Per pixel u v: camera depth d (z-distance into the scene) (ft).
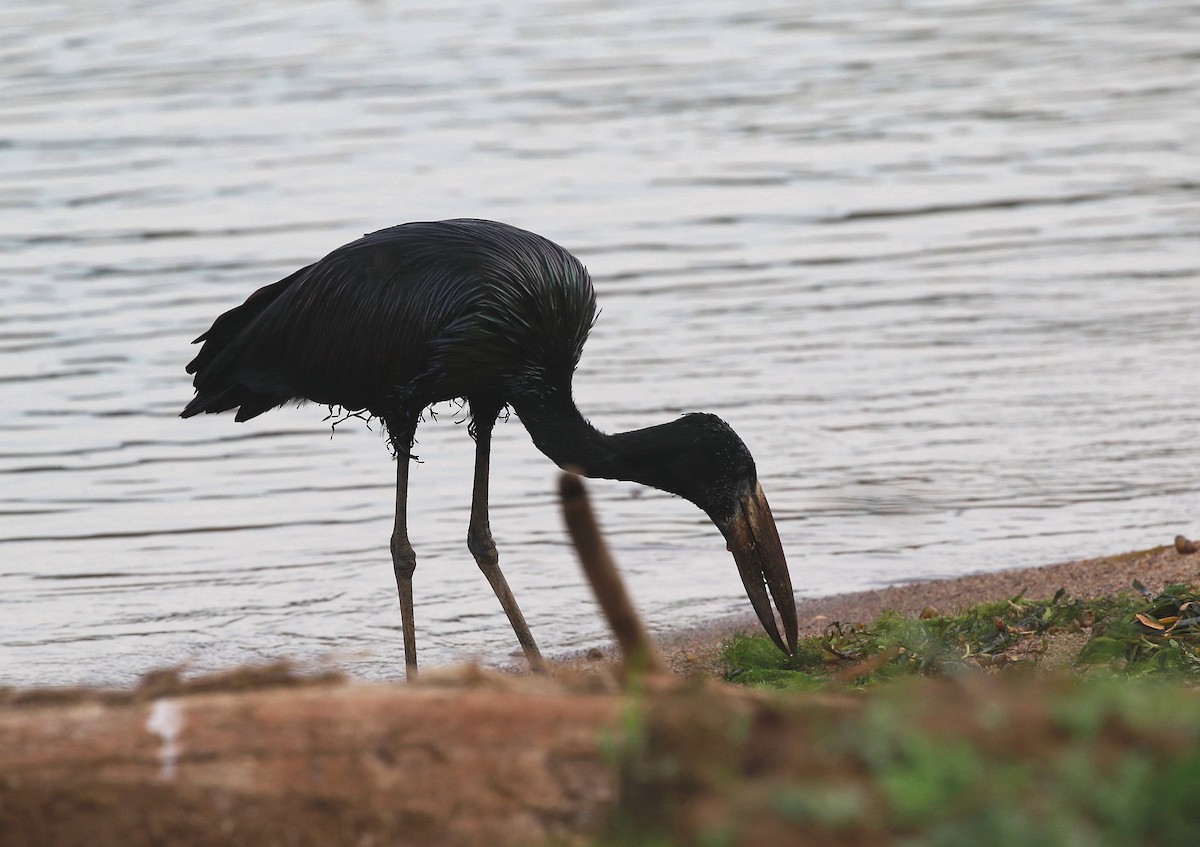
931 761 15.42
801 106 90.68
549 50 103.45
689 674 34.37
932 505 45.73
